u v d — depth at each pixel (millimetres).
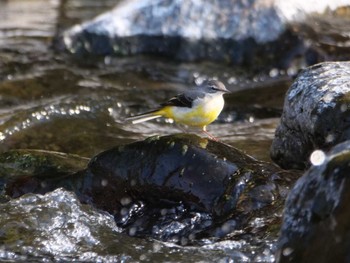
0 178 13508
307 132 12367
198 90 14883
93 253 11367
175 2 22797
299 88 12844
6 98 18641
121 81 20625
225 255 10922
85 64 21719
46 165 13680
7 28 24688
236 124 17750
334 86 12320
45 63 21453
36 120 16984
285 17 21953
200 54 22219
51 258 11266
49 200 12398
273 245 10828
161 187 12297
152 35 22469
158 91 20062
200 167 12203
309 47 21469
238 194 11859
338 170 8672
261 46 21797
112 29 22500
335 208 8500
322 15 22297
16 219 11984
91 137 16625
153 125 17609
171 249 11320
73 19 26312
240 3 22516
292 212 9016
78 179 12945
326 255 8406
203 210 12023
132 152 12703
